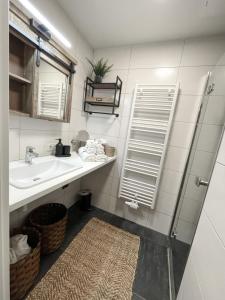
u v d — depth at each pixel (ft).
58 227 4.44
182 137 5.59
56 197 6.02
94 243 5.18
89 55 6.27
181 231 4.75
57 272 3.99
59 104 4.98
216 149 3.08
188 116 5.43
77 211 6.89
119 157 6.65
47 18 4.09
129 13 4.42
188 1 3.78
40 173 4.35
